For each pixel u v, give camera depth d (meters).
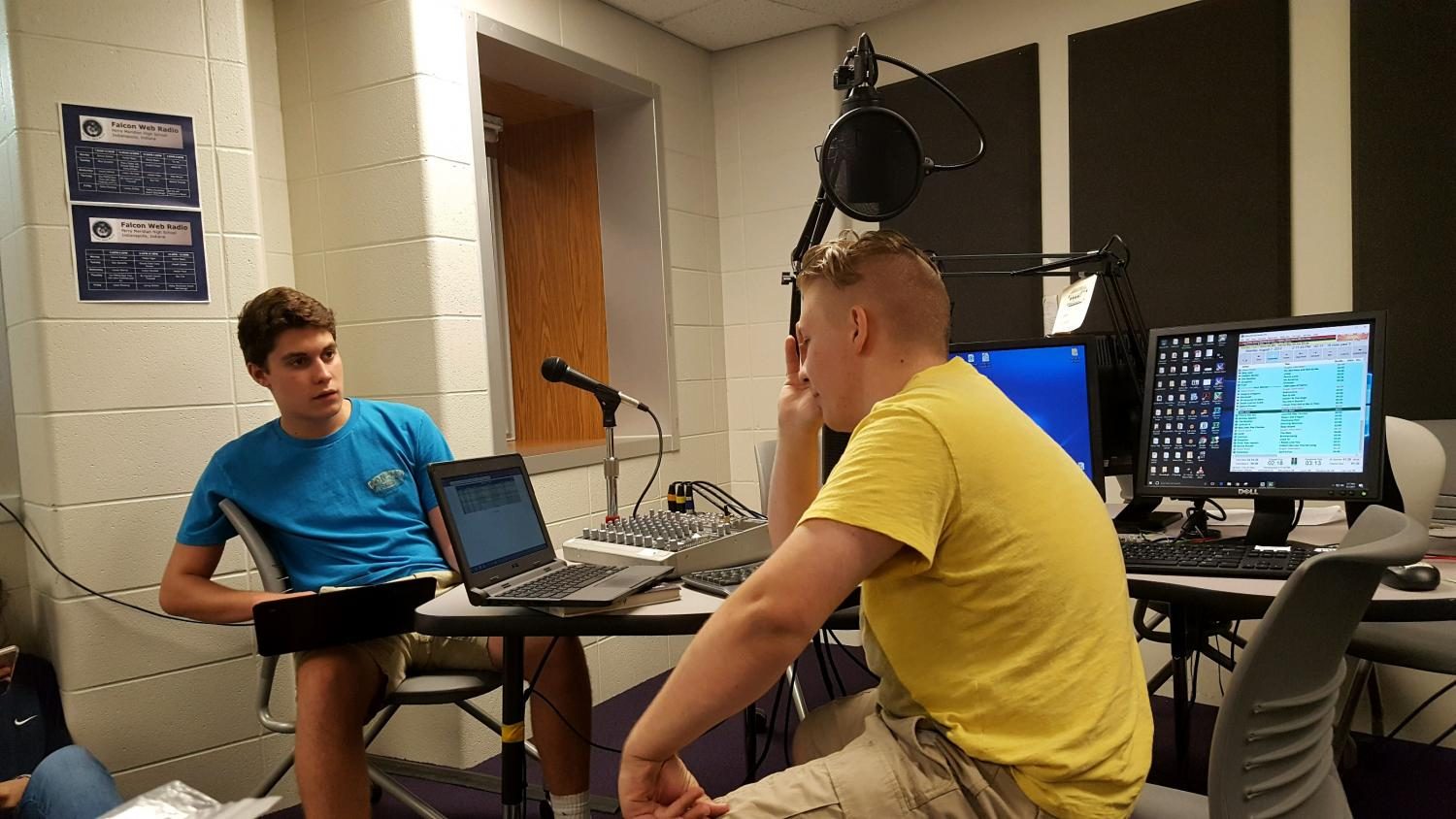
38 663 2.13
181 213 2.20
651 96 3.34
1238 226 2.68
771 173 3.57
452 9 2.57
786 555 0.97
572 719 1.88
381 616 1.60
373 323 2.58
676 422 3.42
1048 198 3.06
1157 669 2.88
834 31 3.43
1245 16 2.65
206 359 2.24
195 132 2.22
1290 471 1.61
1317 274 2.58
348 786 1.70
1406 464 1.81
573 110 3.48
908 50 3.37
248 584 2.29
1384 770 2.29
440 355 2.50
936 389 1.08
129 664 2.13
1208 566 1.44
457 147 2.57
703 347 3.58
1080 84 2.95
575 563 1.65
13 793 1.58
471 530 1.49
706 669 0.98
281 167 2.67
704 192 3.61
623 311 3.47
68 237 2.06
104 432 2.10
